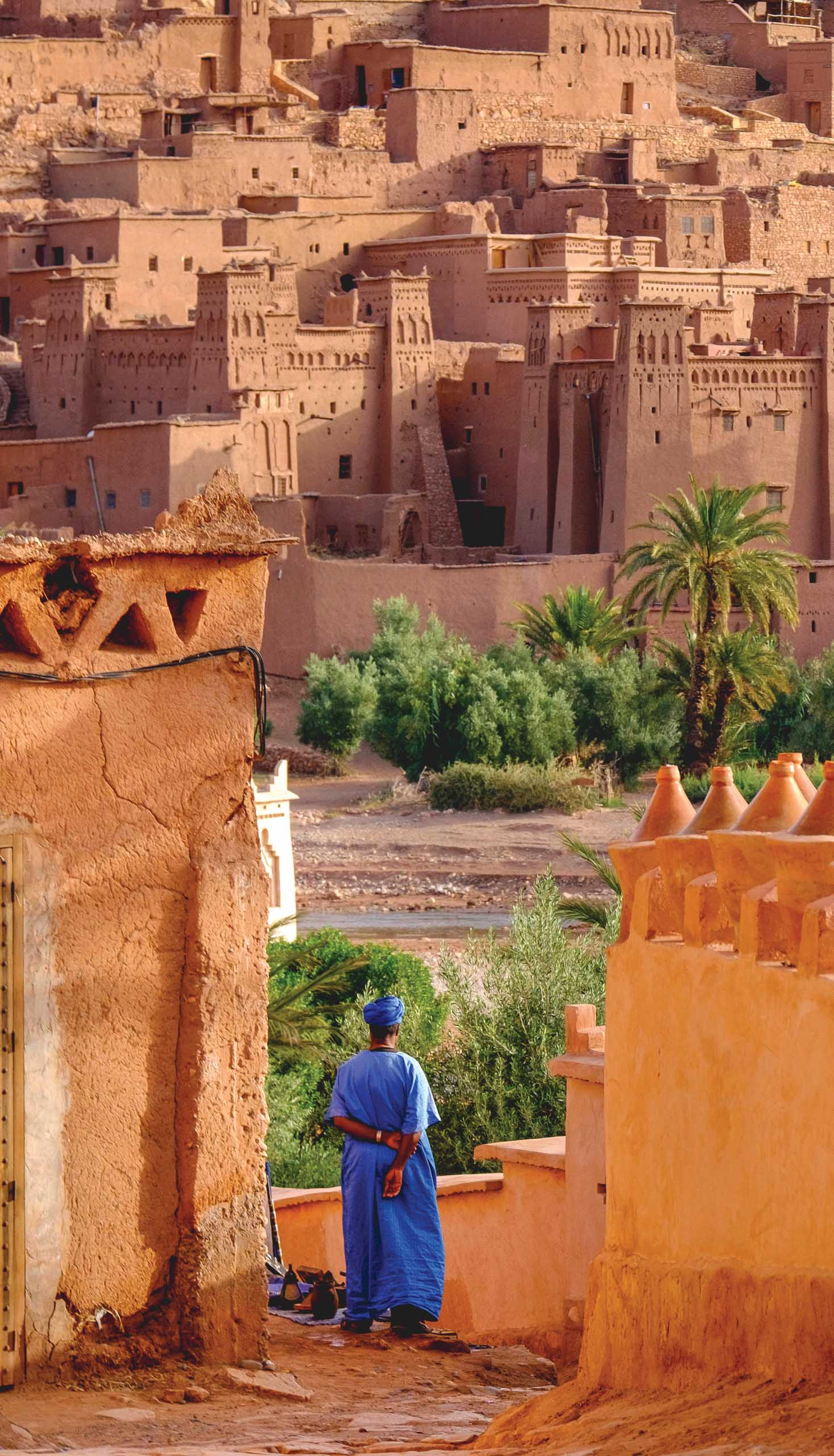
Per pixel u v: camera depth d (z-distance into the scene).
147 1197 18.83
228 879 19.08
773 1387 15.12
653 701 126.50
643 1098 17.58
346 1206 21.91
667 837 17.22
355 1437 16.84
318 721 132.62
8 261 178.38
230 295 159.38
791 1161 15.34
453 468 172.75
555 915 45.44
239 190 192.50
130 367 164.38
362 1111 21.72
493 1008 44.16
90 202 184.88
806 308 160.75
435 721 126.50
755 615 119.38
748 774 117.69
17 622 18.00
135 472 152.50
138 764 18.67
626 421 153.25
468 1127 42.44
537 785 119.19
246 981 19.20
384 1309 21.73
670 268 182.62
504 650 135.25
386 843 112.69
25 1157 18.08
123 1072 18.66
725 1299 16.03
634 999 17.69
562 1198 25.53
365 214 189.12
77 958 18.38
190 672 18.92
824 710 131.38
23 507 153.62
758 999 15.77
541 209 194.50
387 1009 21.88
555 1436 15.86
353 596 146.50
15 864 18.02
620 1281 17.72
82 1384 18.28
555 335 161.38
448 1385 19.89
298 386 165.88
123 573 18.48
